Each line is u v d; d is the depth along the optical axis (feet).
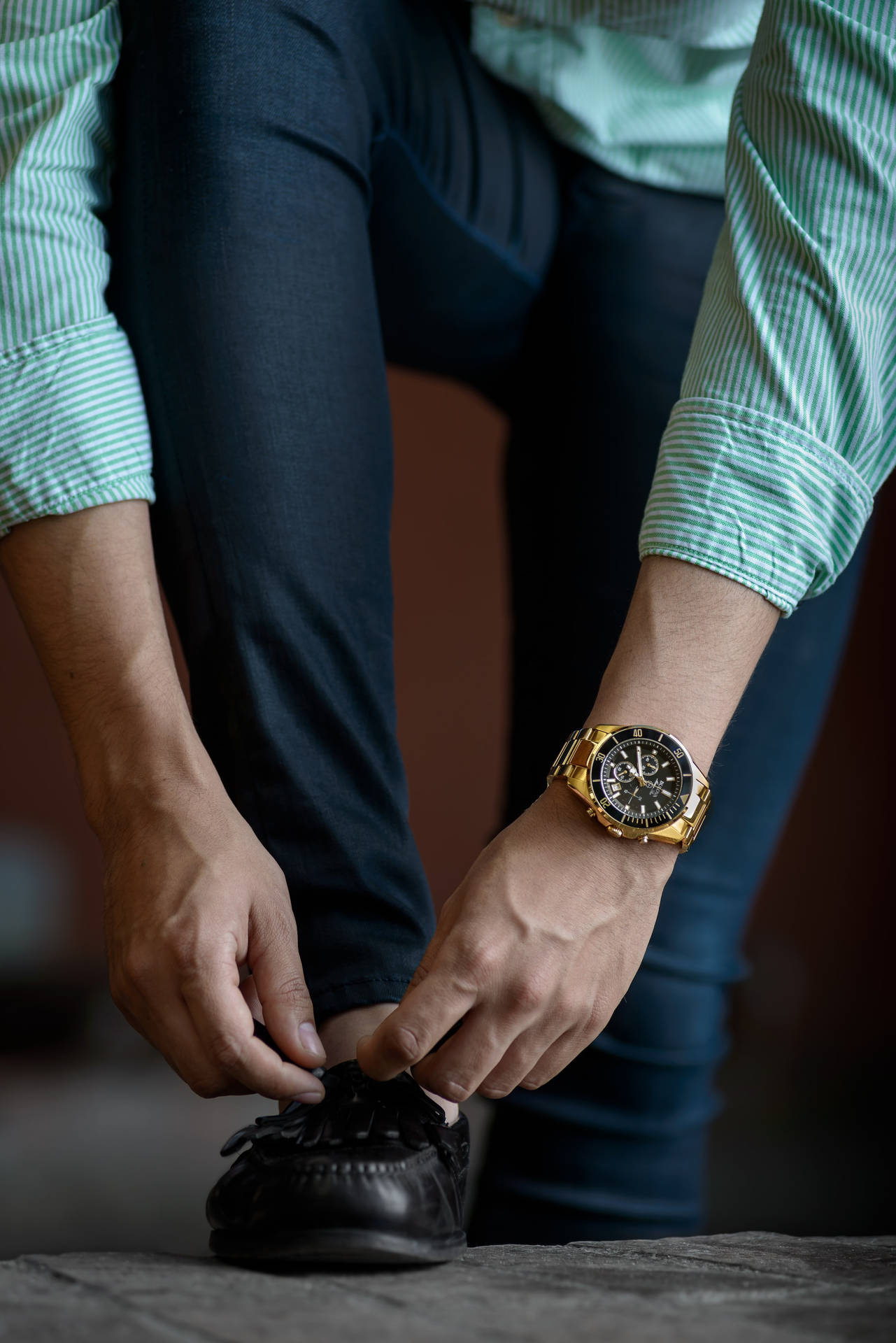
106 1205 12.02
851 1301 3.38
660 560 3.75
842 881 32.19
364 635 3.96
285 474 3.89
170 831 3.67
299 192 3.97
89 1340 3.12
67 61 4.02
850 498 3.76
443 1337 3.15
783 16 3.86
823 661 4.75
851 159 3.76
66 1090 21.85
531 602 4.82
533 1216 4.67
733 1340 3.15
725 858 4.71
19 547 3.85
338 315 3.98
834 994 31.83
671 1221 4.70
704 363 3.80
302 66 4.01
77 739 3.82
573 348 4.70
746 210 3.85
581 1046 3.69
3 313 3.87
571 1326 3.21
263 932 3.68
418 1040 3.53
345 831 3.88
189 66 3.95
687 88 4.66
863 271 3.76
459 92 4.47
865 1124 21.76
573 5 4.44
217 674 3.91
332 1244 3.49
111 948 3.69
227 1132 17.28
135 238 3.99
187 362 3.90
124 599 3.81
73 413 3.83
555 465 4.73
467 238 4.55
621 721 3.66
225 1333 3.15
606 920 3.61
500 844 3.65
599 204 4.68
